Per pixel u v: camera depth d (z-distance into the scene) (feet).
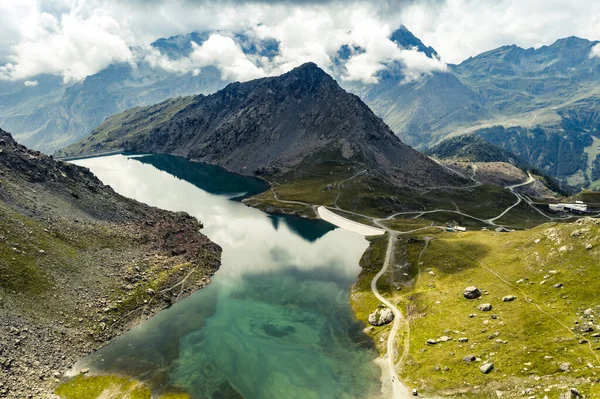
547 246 386.32
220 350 317.42
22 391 250.16
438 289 393.91
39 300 328.70
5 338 280.31
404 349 304.50
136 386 273.75
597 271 315.37
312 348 321.32
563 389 204.54
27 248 369.30
